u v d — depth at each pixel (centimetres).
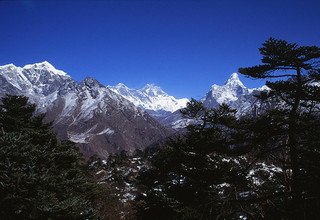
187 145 1966
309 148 1159
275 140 1336
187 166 1959
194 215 1256
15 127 2331
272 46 1273
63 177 2062
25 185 1406
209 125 1973
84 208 1697
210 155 1975
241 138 1350
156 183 2222
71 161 2525
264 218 1136
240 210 1198
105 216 2652
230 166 1789
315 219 1062
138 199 2186
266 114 1315
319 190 1073
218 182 1827
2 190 1380
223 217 1217
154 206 1902
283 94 1345
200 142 1880
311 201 1074
